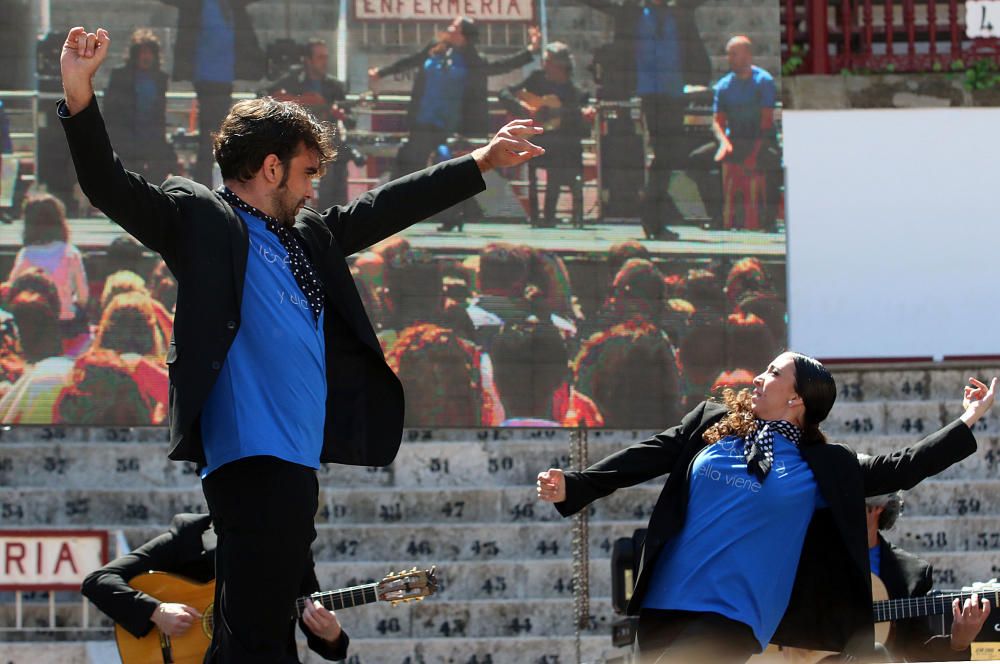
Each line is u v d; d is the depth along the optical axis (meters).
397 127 12.05
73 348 11.64
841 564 6.82
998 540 14.71
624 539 10.36
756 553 6.65
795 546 6.73
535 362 11.95
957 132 16.86
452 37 12.11
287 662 5.25
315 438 5.22
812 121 16.95
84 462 15.05
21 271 11.66
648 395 12.00
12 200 11.70
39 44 11.77
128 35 11.87
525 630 14.16
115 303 11.67
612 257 12.07
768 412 6.96
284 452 5.09
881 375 16.02
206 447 5.12
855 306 16.77
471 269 11.98
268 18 11.99
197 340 5.01
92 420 11.62
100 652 13.54
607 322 12.01
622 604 10.22
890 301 16.75
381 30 12.05
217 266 5.11
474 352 11.94
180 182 5.28
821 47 18.41
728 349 12.04
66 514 14.63
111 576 9.57
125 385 11.64
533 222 12.05
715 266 12.11
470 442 15.30
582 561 12.23
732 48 12.22
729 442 6.90
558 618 14.17
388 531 14.63
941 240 16.83
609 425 11.95
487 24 12.13
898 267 16.80
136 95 11.86
